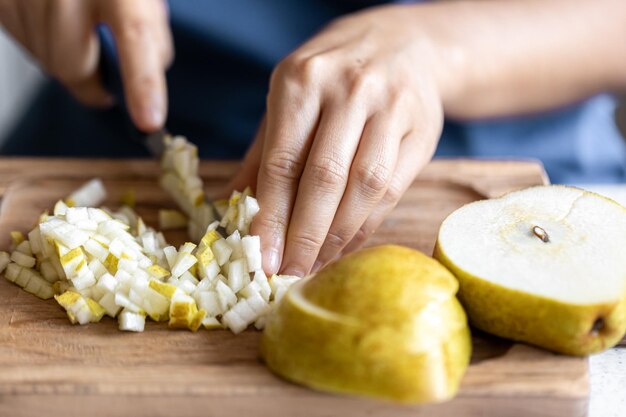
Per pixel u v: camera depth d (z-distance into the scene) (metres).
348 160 0.43
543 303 0.36
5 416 0.37
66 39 0.60
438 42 0.56
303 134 0.44
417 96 0.47
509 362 0.37
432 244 0.48
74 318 0.41
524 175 0.54
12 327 0.41
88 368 0.38
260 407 0.36
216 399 0.36
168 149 0.53
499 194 0.52
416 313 0.34
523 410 0.36
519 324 0.37
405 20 0.55
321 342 0.35
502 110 0.62
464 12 0.60
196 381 0.37
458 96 0.58
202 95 0.69
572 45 0.62
